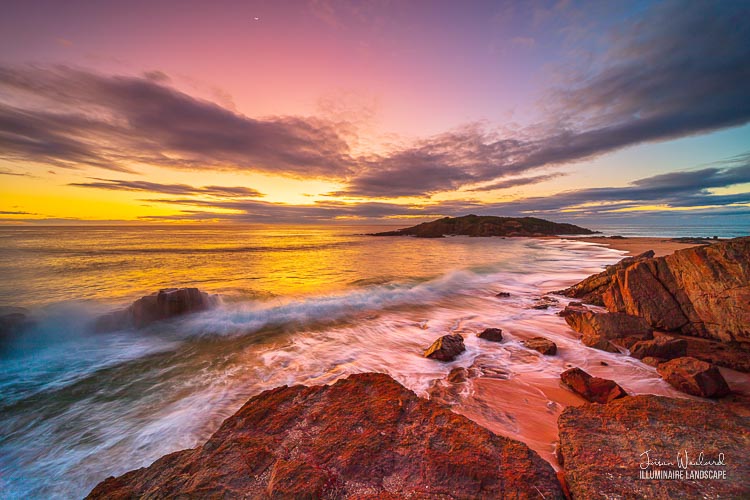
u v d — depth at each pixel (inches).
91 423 231.6
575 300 586.2
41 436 216.7
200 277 850.1
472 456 140.9
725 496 120.0
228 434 166.6
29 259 1095.6
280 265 1129.4
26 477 179.9
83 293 628.4
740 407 215.0
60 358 352.2
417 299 650.8
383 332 446.0
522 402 243.1
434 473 132.3
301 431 165.2
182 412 245.0
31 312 453.1
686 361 265.9
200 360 348.8
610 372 294.8
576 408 190.2
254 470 138.1
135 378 303.9
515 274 940.6
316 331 452.8
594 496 122.7
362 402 191.2
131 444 207.6
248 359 350.6
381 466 137.1
